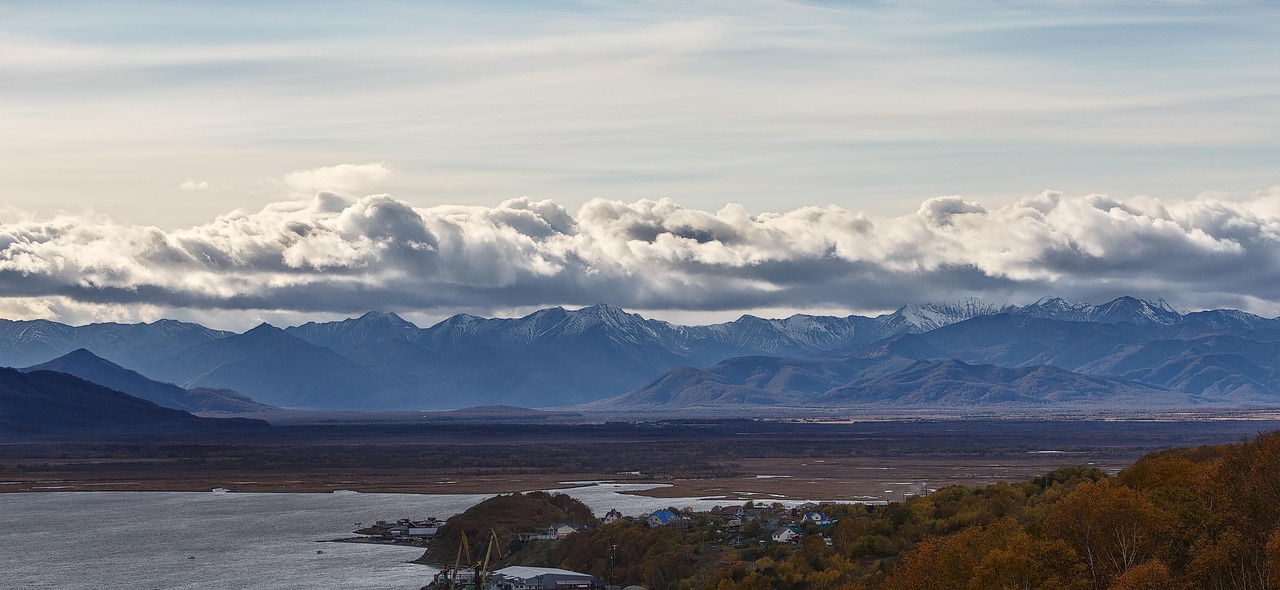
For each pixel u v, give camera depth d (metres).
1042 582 158.62
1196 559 151.62
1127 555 160.12
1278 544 141.50
